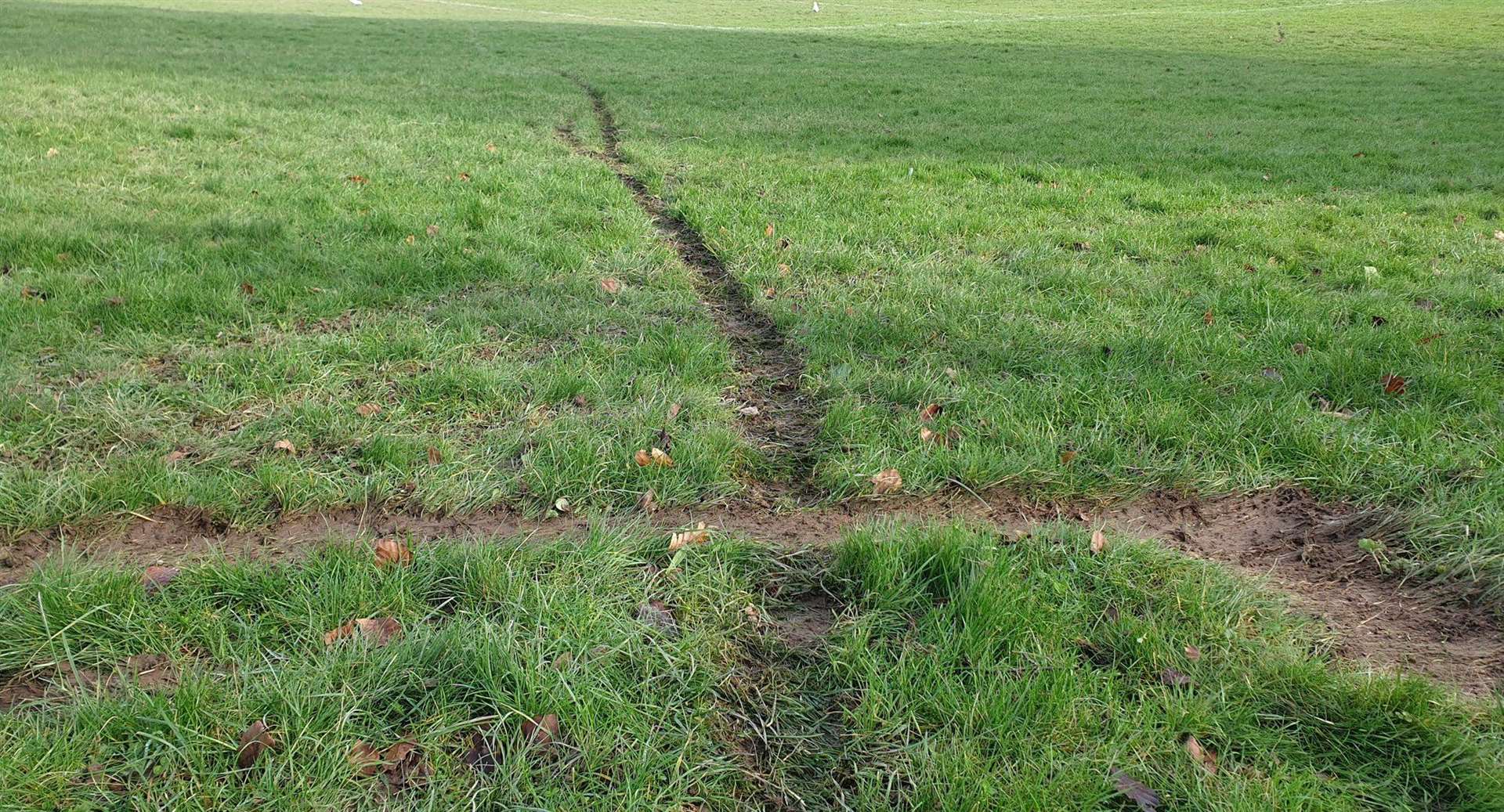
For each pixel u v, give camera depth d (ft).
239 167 27.02
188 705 7.39
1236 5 126.52
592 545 9.65
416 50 68.90
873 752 7.57
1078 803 7.05
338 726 7.37
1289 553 10.43
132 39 65.00
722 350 15.05
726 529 10.54
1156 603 9.17
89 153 27.30
